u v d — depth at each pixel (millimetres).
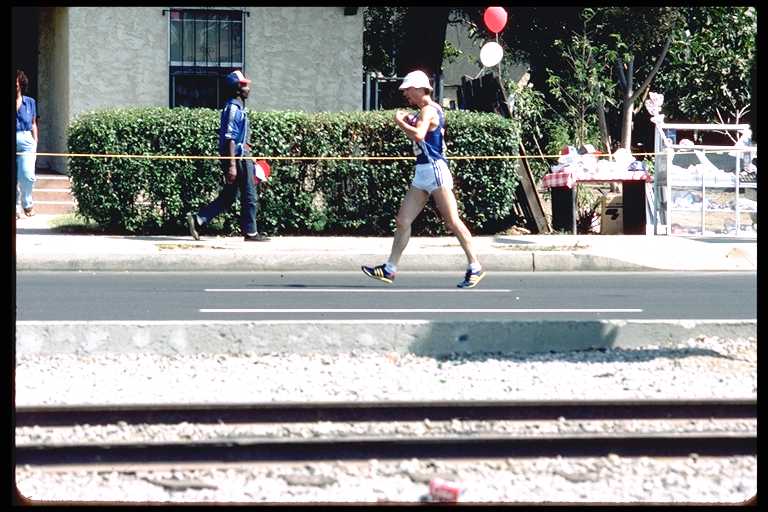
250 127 26688
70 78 30938
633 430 11297
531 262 23969
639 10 37500
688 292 20016
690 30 40625
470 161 27203
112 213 26406
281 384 12570
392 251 19000
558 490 9703
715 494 9656
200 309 17375
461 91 32844
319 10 32156
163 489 9680
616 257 24109
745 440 10672
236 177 24969
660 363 13648
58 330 13969
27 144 28328
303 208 26984
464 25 47188
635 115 43312
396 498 9477
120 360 13766
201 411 11289
